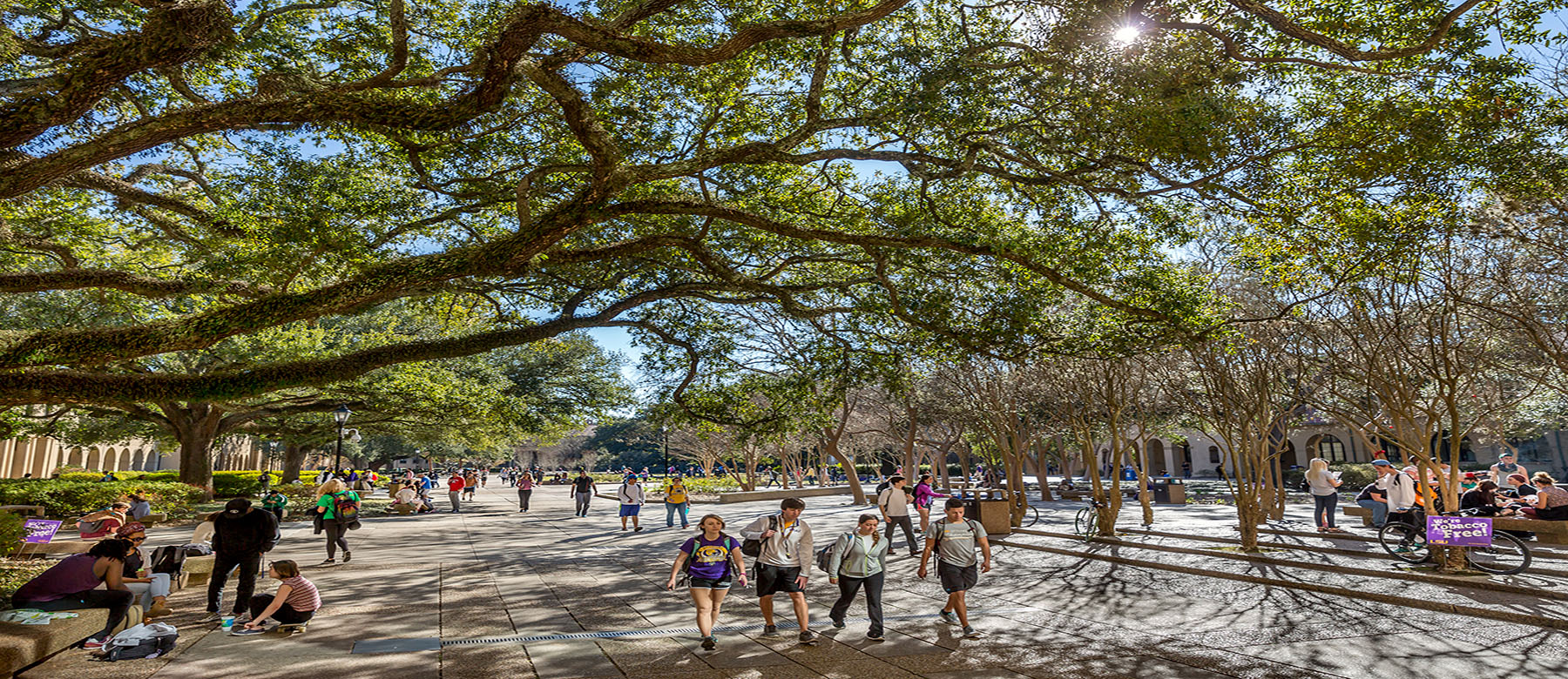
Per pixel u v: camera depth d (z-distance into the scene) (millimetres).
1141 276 11062
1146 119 8344
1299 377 14375
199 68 11086
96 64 5977
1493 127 8266
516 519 25828
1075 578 11703
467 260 7969
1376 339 11836
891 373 14297
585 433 105438
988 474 38438
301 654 7219
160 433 35031
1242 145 9047
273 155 11602
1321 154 9297
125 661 6855
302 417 36469
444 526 22812
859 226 11898
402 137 11398
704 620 7395
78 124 10586
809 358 14883
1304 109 9602
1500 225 9867
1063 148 10164
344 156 12617
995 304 11938
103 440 33844
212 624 8398
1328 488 16219
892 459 53344
